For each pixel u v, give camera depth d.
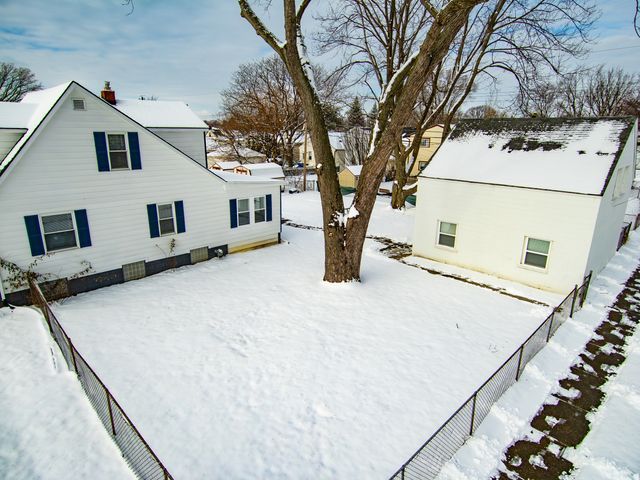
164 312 10.71
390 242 18.11
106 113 11.50
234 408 6.98
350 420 6.73
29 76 55.53
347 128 54.16
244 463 5.83
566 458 6.05
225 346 9.01
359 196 11.87
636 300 11.66
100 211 11.99
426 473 5.67
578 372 8.25
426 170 15.03
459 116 54.38
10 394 7.24
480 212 13.52
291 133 44.75
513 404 7.25
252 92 43.41
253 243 16.81
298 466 5.81
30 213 10.63
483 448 6.18
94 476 5.51
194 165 13.98
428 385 7.69
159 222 13.59
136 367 8.15
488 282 13.11
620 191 13.34
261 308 10.96
